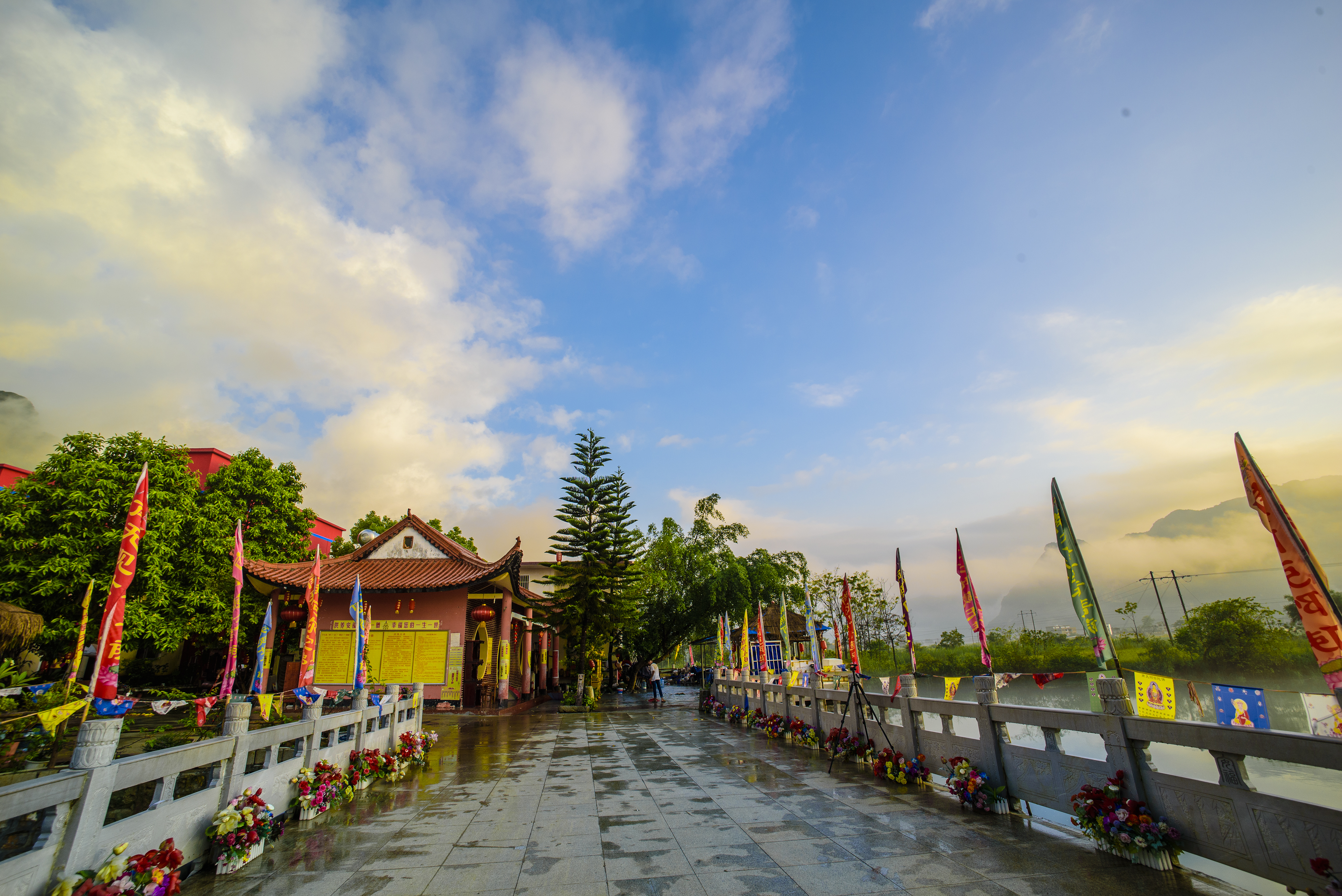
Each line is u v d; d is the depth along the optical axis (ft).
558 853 19.15
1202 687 59.21
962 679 25.62
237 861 17.63
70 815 13.15
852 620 35.76
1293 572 14.97
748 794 26.53
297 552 88.28
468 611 71.97
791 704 44.11
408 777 31.32
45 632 59.16
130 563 16.92
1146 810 17.10
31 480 62.49
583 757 37.04
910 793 25.86
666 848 19.54
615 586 85.61
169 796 16.39
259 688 27.96
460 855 18.95
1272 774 25.61
